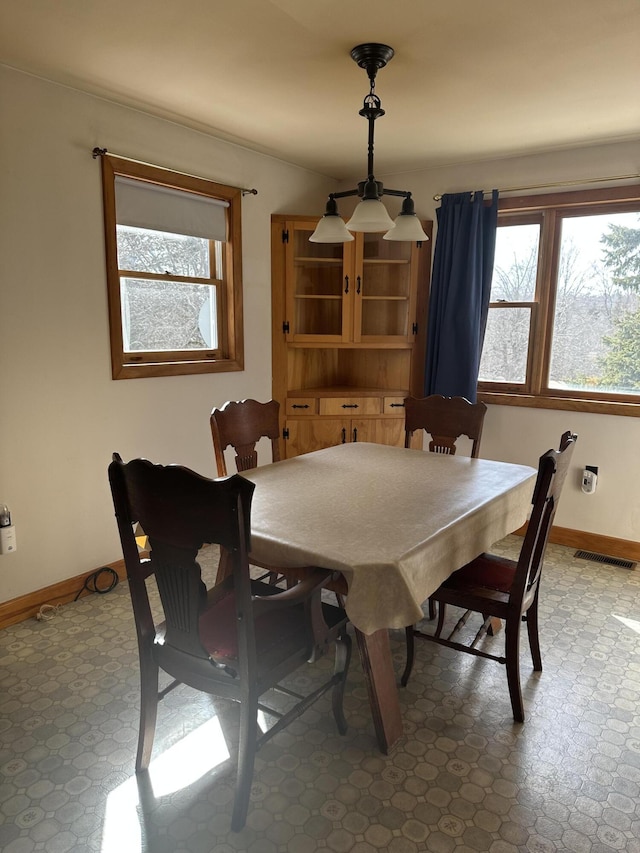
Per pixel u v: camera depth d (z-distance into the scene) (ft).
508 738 6.12
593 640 8.10
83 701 6.64
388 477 7.76
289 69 7.64
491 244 11.75
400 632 8.36
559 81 7.90
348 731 6.22
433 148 11.11
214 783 5.45
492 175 11.85
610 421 11.09
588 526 11.54
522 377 12.25
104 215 8.99
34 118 7.99
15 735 6.07
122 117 9.05
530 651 7.75
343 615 5.97
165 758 5.76
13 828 4.94
